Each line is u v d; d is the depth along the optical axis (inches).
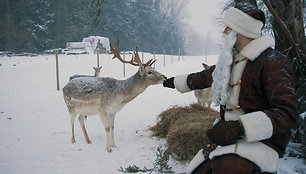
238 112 75.8
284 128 63.4
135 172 150.9
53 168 162.6
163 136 214.7
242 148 70.6
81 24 1855.3
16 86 475.2
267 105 71.7
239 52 78.0
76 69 694.5
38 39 1831.9
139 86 187.8
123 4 2421.3
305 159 135.0
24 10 1865.2
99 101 191.8
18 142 209.2
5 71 620.1
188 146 157.6
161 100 399.2
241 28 72.6
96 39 1314.0
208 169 81.8
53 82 521.7
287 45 155.3
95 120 278.2
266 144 72.2
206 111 214.4
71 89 204.8
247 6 75.2
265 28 264.7
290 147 151.1
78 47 1253.1
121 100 192.5
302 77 152.4
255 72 71.2
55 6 1911.9
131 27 2471.7
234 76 75.8
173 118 205.5
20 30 1804.9
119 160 174.1
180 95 439.8
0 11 1766.7
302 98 152.6
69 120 280.1
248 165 68.9
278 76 66.6
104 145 205.0
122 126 257.0
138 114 308.8
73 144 206.7
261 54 71.5
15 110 316.2
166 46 2967.5
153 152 185.5
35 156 181.0
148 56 1050.7
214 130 70.6
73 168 162.6
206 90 288.8
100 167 162.9
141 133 230.2
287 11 149.6
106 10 2066.9
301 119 146.3
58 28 1882.4
